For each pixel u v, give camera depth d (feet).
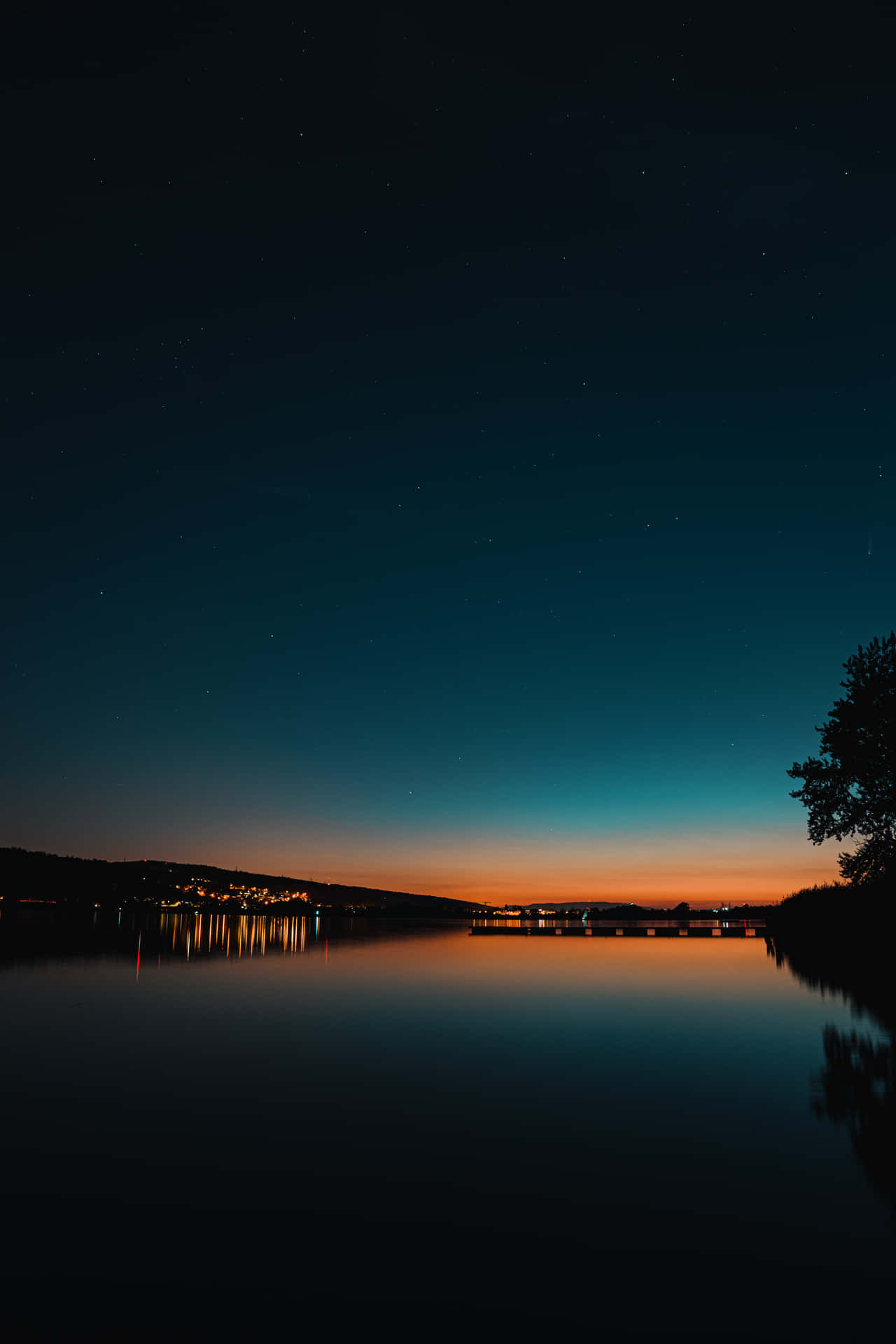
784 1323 14.80
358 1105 30.07
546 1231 19.02
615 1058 38.06
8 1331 14.74
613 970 83.41
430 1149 24.95
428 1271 17.03
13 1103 30.35
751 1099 29.96
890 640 88.33
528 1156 24.30
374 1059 38.24
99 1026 47.93
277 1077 34.53
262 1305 15.69
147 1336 14.55
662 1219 19.56
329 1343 14.24
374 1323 14.96
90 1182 22.38
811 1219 19.33
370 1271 17.06
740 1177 22.15
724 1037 42.45
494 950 125.70
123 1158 24.23
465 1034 45.11
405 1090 32.22
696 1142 25.17
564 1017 50.98
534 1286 16.37
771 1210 19.92
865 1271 16.76
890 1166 22.76
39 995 62.59
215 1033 45.47
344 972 85.46
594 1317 15.08
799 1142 24.86
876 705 86.33
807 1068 34.96
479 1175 22.72
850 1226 18.94
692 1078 33.53
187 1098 31.12
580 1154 24.39
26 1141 25.88
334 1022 49.52
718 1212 19.85
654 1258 17.52
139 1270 17.16
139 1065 37.06
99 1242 18.56
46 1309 15.55
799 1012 50.34
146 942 143.95
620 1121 27.61
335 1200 20.98
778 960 87.92
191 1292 16.25
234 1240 18.63
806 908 120.57
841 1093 30.58
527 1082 33.55
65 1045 41.81
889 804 85.10
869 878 86.33
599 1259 17.53
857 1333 14.44
